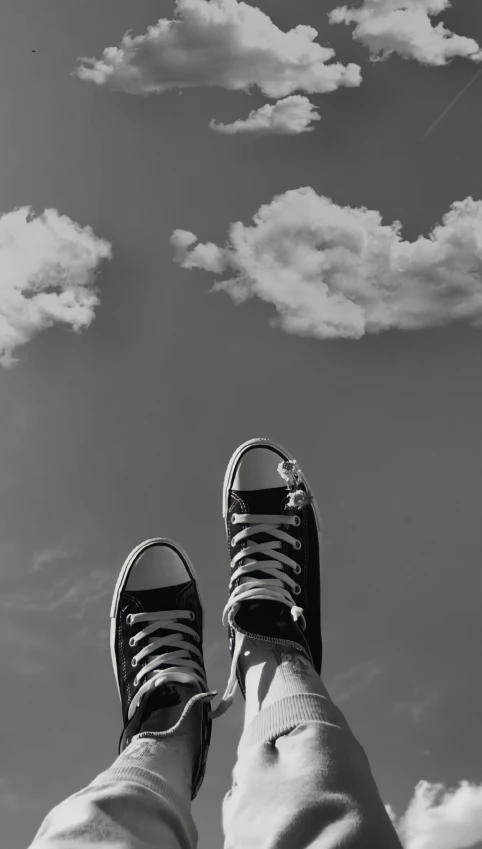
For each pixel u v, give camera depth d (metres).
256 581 0.87
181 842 0.58
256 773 0.55
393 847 0.47
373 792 0.52
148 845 0.54
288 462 1.04
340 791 0.51
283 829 0.48
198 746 0.77
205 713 0.82
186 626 1.05
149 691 0.87
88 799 0.57
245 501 1.08
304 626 0.84
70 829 0.53
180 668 0.97
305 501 1.00
